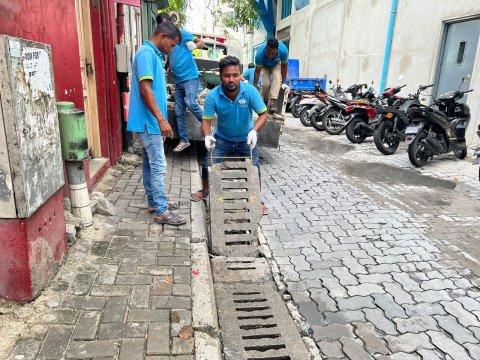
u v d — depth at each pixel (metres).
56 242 2.89
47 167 2.63
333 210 5.09
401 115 8.09
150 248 3.42
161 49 3.79
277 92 7.47
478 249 4.10
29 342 2.25
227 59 3.94
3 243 2.40
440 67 9.74
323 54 17.31
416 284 3.44
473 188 6.15
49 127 2.67
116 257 3.24
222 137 4.48
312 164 7.46
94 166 5.20
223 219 3.94
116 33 6.34
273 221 4.70
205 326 2.50
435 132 7.38
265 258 3.84
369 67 12.93
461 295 3.30
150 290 2.82
